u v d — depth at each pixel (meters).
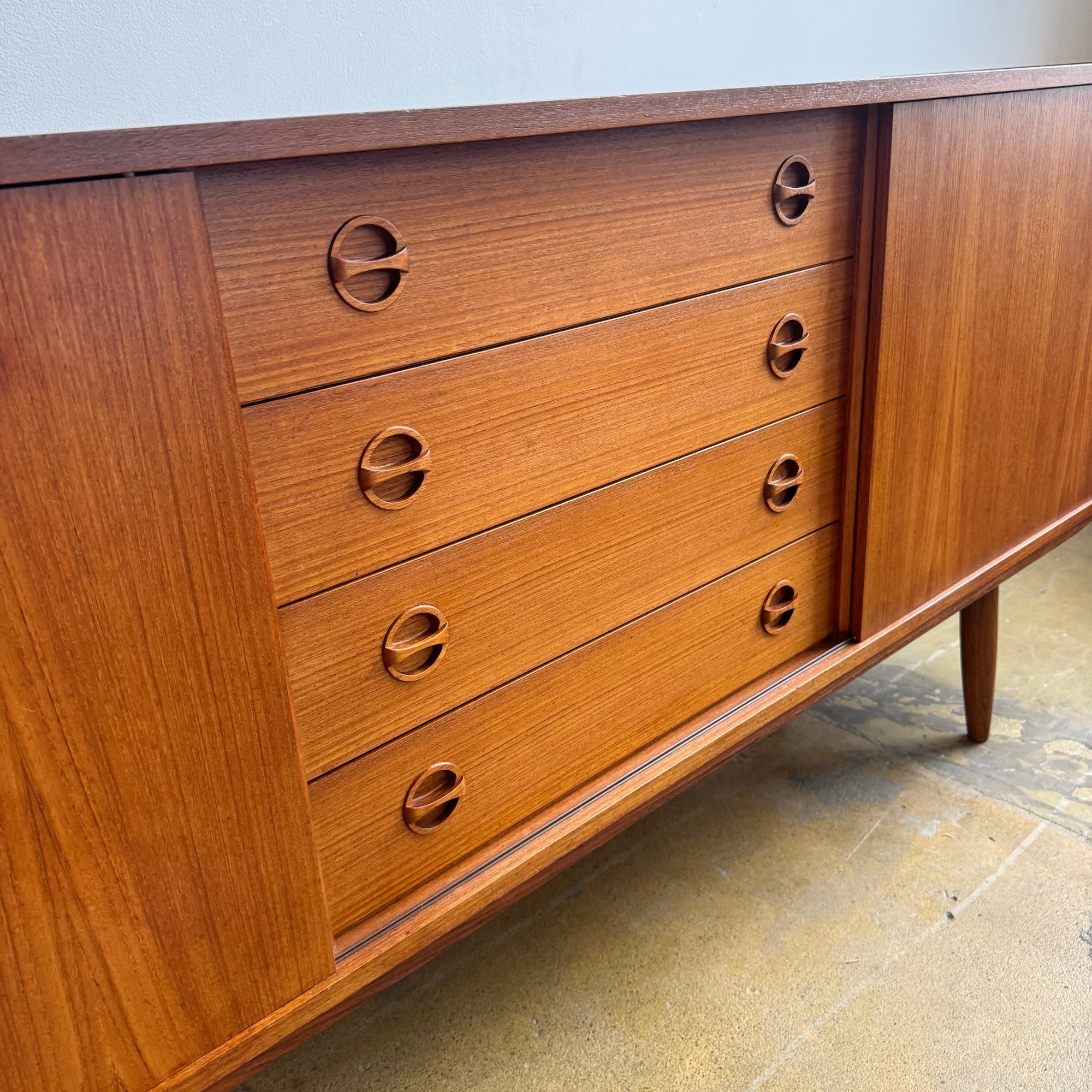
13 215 0.42
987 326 0.96
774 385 0.84
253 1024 0.62
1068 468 1.17
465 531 0.66
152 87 1.00
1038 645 1.50
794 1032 0.90
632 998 0.95
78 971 0.53
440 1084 0.87
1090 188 1.01
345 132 0.50
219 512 0.52
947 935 0.99
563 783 0.80
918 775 1.24
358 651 0.63
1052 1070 0.85
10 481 0.45
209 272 0.48
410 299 0.59
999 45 1.75
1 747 0.47
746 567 0.88
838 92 0.73
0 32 0.91
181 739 0.54
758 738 0.92
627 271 0.69
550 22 1.23
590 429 0.71
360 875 0.68
